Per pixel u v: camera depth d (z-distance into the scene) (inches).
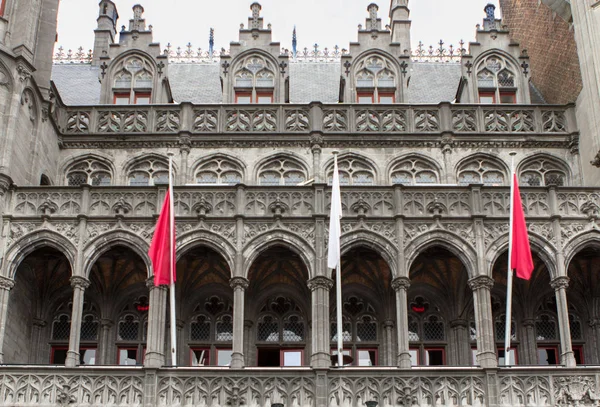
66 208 1087.6
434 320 1176.2
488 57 1369.3
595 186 1152.2
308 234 1077.8
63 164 1255.5
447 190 1106.7
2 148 1072.2
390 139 1264.8
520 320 1171.3
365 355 1160.2
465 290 1166.3
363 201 1101.1
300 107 1291.8
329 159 1259.8
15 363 1084.5
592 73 1200.2
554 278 1061.1
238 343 1021.2
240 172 1259.2
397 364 1108.5
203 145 1269.7
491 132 1269.7
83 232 1067.9
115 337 1160.8
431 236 1075.9
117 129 1279.5
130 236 1075.3
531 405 986.7
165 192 1100.5
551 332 1175.0
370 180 1256.2
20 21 1147.3
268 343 1159.6
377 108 1290.6
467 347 1152.2
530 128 1283.2
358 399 989.2
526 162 1267.2
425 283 1186.6
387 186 1106.7
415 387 993.5
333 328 1164.5
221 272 1173.7
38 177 1162.6
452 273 1174.3
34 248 1065.5
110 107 1291.8
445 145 1263.5
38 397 978.1
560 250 1070.4
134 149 1268.5
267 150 1266.0
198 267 1170.0
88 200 1091.9
